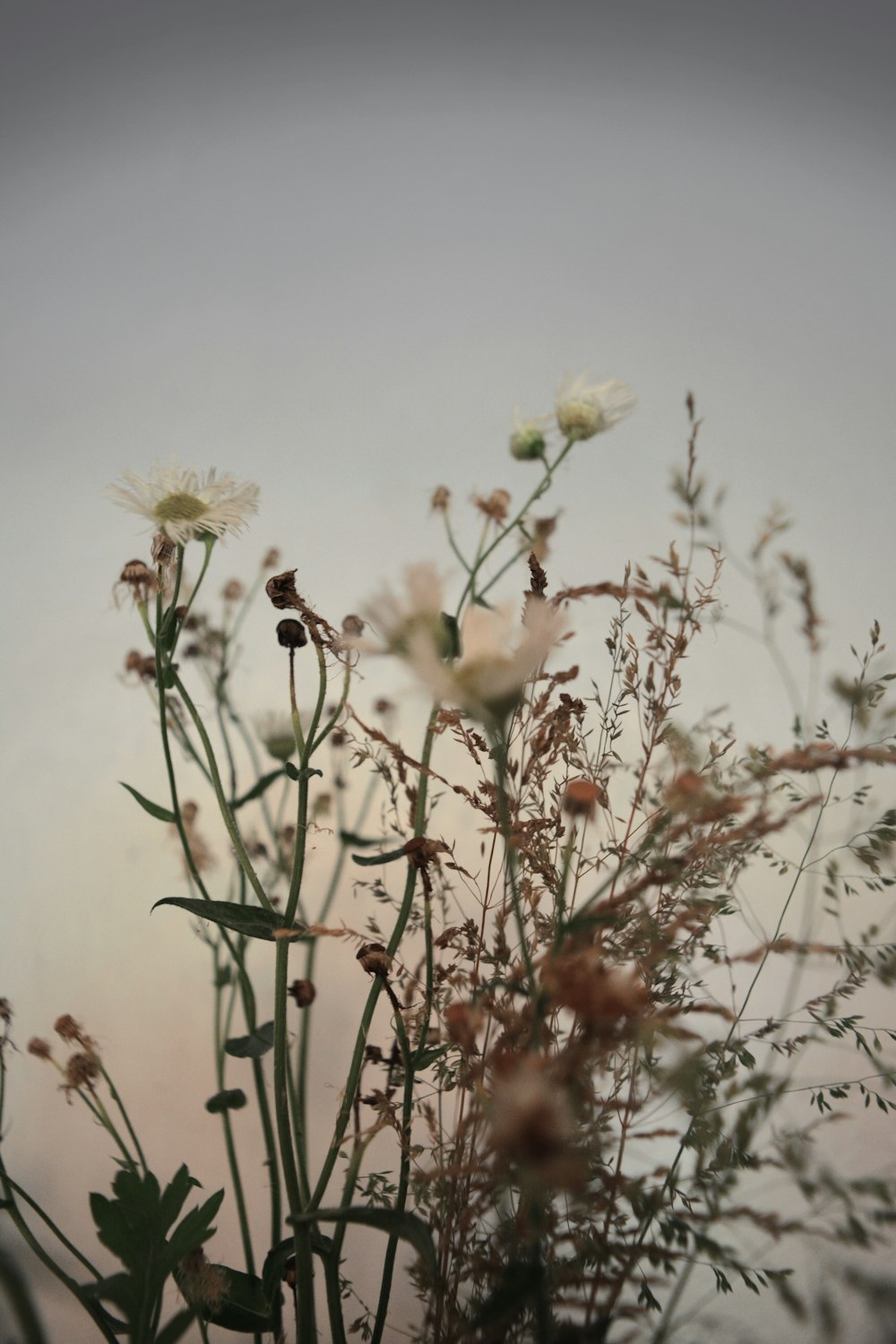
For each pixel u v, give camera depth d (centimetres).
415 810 20
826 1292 19
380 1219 17
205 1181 30
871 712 20
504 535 22
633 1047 17
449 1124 25
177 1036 32
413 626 17
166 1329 20
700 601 19
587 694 31
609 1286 17
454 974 18
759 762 19
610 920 16
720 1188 17
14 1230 29
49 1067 32
